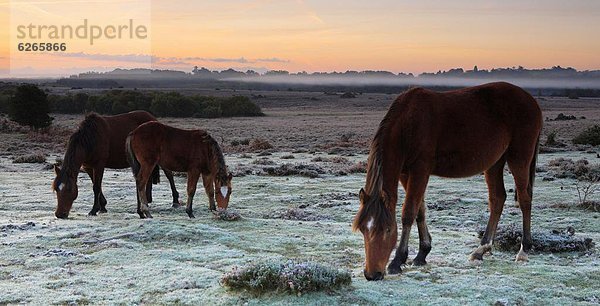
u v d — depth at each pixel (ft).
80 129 42.93
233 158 107.86
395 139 22.95
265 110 407.64
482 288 21.94
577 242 28.99
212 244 30.91
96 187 44.55
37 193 56.95
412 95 23.93
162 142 41.98
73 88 650.84
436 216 45.70
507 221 42.83
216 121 275.80
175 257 27.84
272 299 20.67
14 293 21.89
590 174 70.23
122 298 21.47
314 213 46.34
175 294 21.66
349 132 199.11
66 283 23.34
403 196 55.16
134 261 27.14
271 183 67.10
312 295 20.83
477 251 26.96
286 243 31.58
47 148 124.88
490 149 24.95
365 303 20.29
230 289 21.89
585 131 142.31
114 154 45.47
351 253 29.09
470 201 53.11
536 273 24.14
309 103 502.38
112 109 301.84
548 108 421.18
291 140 165.58
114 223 37.73
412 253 29.35
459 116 24.13
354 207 49.47
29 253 29.09
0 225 36.65
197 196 56.80
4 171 78.43
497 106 25.46
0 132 158.92
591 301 20.68
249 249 30.17
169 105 307.17
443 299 20.65
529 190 27.14
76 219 41.04
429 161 23.63
